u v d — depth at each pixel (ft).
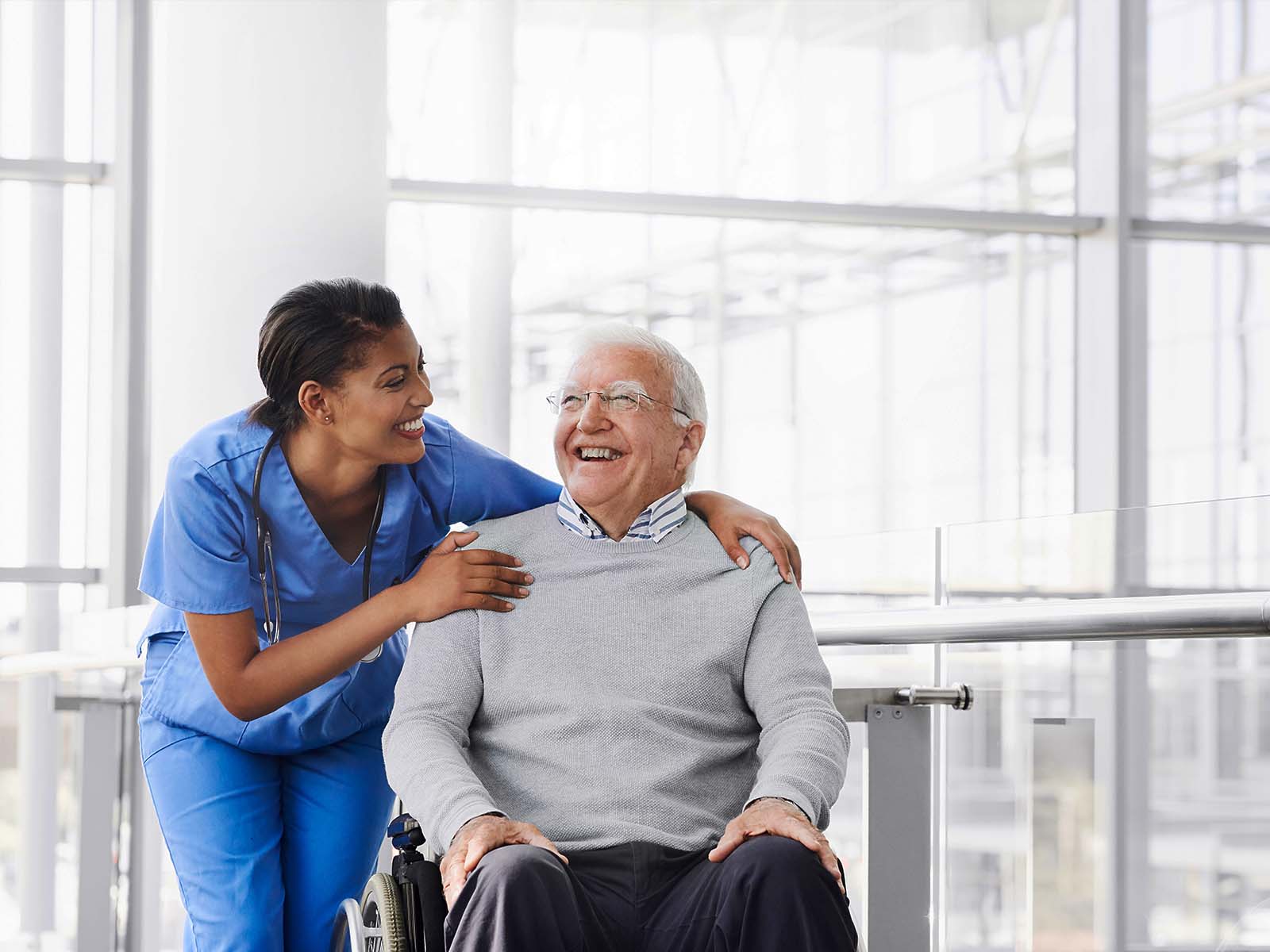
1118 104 18.38
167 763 6.24
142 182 14.93
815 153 18.99
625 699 5.03
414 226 16.65
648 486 5.34
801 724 4.91
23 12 15.11
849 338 18.92
